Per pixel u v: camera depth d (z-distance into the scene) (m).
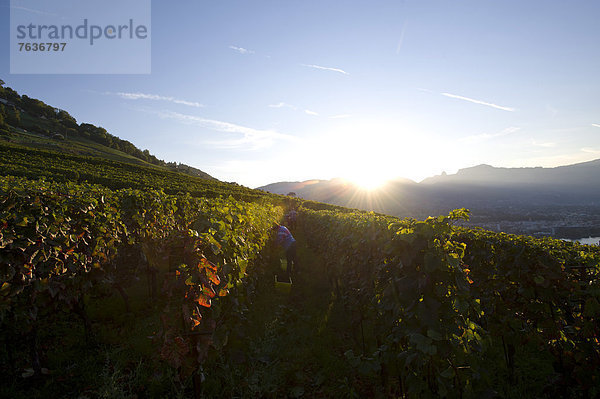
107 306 5.91
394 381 4.09
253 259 7.23
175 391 3.49
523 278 4.16
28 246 3.82
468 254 5.36
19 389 3.46
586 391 3.55
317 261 12.41
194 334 3.31
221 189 45.81
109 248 5.48
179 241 3.24
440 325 2.88
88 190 6.74
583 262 3.91
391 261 3.70
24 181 6.72
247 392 3.60
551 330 3.88
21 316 3.62
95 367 3.90
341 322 5.99
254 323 5.65
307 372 4.26
